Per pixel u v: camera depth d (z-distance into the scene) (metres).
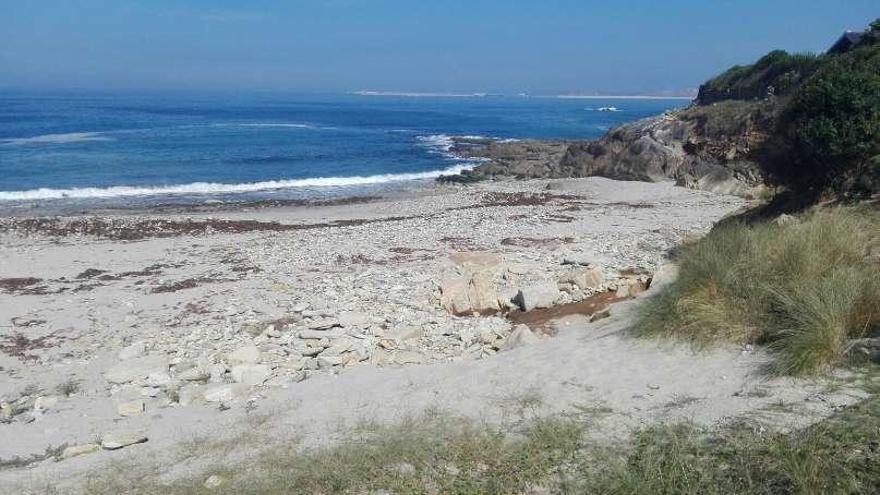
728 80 40.41
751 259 8.94
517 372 8.15
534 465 5.61
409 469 5.81
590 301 11.69
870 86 12.63
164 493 5.86
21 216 25.28
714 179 29.44
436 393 7.82
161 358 10.61
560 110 164.38
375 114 121.31
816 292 7.46
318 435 6.88
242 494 5.67
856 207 11.56
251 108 134.12
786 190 15.32
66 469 6.69
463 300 12.38
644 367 7.68
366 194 33.38
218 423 7.71
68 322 12.66
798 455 5.04
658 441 5.69
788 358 6.79
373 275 14.91
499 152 51.16
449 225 21.34
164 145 51.53
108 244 19.47
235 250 18.30
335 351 10.36
